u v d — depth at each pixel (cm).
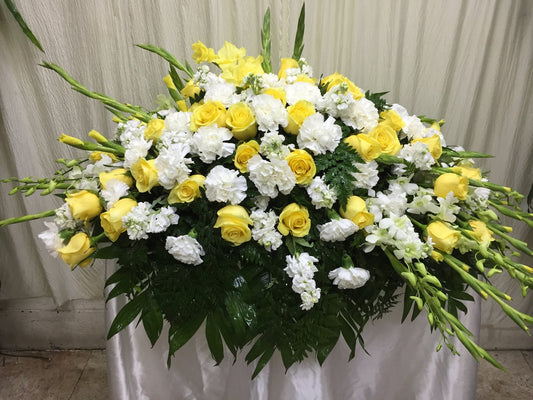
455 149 95
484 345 148
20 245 129
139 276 70
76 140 67
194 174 70
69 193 74
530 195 117
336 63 107
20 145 113
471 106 109
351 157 66
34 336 144
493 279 138
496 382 136
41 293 138
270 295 67
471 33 102
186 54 105
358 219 64
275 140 63
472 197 72
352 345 72
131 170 66
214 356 69
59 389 132
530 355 146
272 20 102
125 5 100
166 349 81
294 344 67
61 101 110
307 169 65
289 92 73
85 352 146
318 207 66
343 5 101
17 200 123
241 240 64
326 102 71
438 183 67
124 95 109
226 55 85
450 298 75
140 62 105
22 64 106
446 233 63
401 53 104
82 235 66
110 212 63
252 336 68
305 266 62
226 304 66
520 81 108
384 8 99
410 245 61
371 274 71
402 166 72
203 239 65
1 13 100
